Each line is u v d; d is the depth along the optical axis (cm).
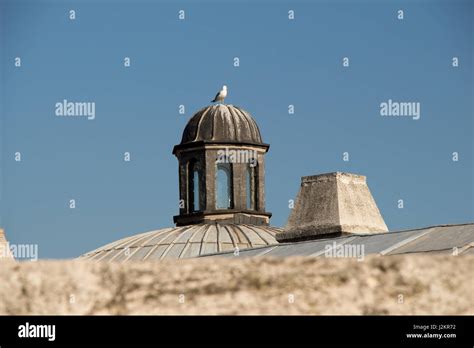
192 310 3388
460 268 3481
